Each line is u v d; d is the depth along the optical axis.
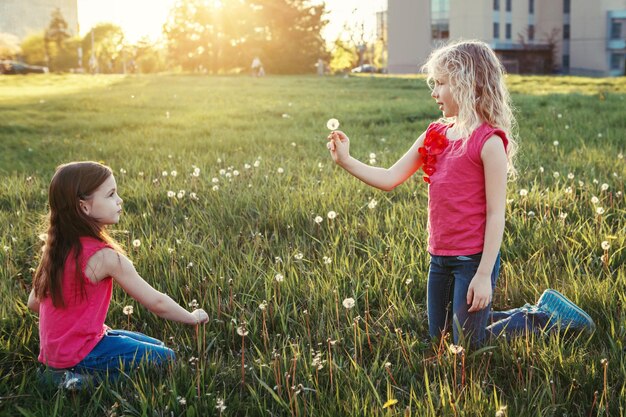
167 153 8.55
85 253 2.71
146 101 17.61
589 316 3.08
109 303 3.22
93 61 66.50
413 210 5.08
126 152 8.69
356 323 3.01
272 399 2.63
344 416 2.44
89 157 8.36
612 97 14.71
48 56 77.50
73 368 2.77
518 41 64.38
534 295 3.48
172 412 2.42
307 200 5.41
